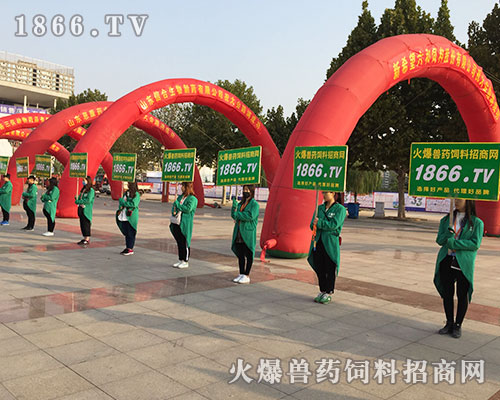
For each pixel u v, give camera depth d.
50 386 3.43
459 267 5.04
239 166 8.24
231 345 4.52
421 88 23.42
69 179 17.20
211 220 20.52
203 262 9.27
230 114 21.84
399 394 3.60
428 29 24.77
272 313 5.73
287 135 32.94
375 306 6.34
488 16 23.36
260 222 21.31
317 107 10.63
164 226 16.50
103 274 7.62
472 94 15.53
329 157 7.53
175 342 4.52
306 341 4.74
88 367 3.82
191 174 9.38
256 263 9.47
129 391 3.41
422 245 14.56
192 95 19.86
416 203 39.31
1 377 3.56
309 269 9.01
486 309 6.50
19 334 4.55
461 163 5.11
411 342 4.86
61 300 5.89
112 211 22.67
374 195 41.38
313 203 10.16
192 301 6.12
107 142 17.61
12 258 8.70
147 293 6.45
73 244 10.88
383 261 10.73
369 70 11.29
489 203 18.77
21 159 17.59
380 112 22.95
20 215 17.92
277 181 10.38
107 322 5.05
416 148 5.46
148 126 27.09
